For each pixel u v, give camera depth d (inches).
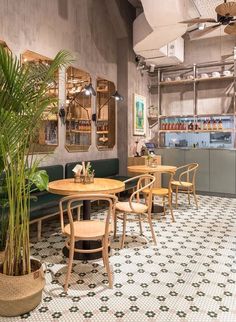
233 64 300.4
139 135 306.2
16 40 172.1
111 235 161.9
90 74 241.9
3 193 105.7
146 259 131.8
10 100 83.7
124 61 279.1
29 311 91.0
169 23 200.2
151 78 337.1
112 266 124.3
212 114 303.9
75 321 86.9
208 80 308.7
